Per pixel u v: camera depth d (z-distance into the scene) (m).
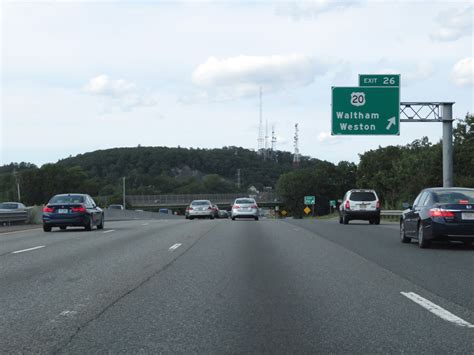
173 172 188.75
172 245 18.56
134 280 11.14
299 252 16.38
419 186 78.81
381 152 122.75
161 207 127.69
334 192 161.38
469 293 9.67
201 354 6.16
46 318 7.84
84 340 6.71
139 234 23.91
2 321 7.67
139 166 184.62
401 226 19.78
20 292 9.84
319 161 164.25
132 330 7.17
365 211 34.50
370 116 36.25
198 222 37.56
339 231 26.20
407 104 36.06
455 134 79.94
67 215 25.92
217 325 7.43
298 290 10.02
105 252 16.36
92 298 9.28
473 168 75.38
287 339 6.75
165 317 7.90
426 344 6.51
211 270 12.55
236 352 6.23
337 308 8.48
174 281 11.02
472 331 7.09
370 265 13.41
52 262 14.00
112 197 115.44
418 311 8.25
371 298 9.25
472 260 14.38
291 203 160.25
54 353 6.18
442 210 16.66
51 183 126.00
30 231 26.66
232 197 125.56
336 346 6.45
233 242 19.75
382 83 36.19
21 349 6.34
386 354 6.14
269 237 22.19
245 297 9.36
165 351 6.25
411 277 11.50
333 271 12.40
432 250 16.97
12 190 126.75
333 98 36.28
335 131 36.22
